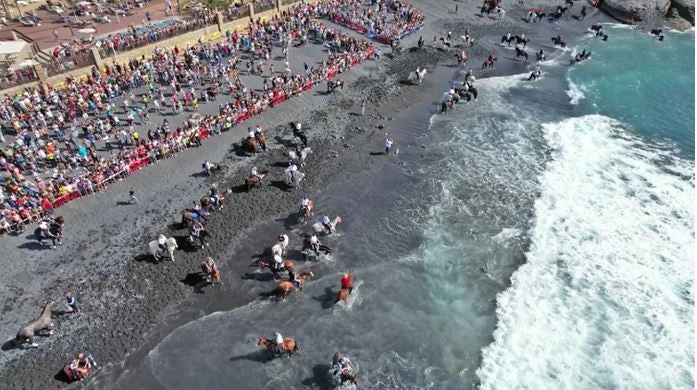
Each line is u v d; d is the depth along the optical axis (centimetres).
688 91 5419
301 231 3284
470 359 2523
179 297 2794
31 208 3166
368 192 3688
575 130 4581
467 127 4588
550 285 2962
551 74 5734
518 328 2691
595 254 3191
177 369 2425
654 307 2828
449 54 5997
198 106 4406
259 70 5028
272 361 2475
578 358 2534
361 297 2841
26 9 5747
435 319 2731
